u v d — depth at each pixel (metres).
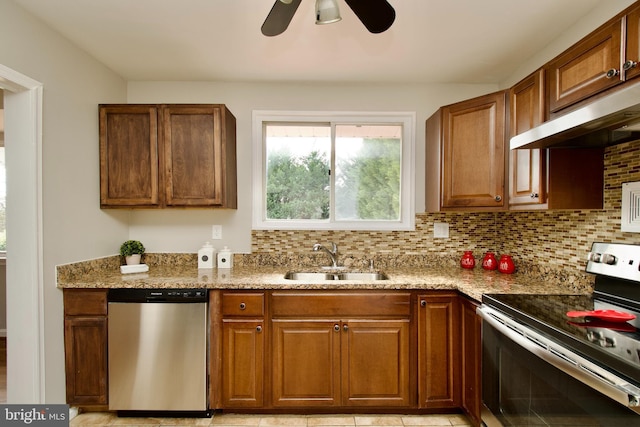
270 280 1.97
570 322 1.20
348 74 2.36
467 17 1.68
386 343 1.90
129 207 2.21
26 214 1.69
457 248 2.50
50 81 1.80
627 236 1.47
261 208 2.54
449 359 1.91
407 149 2.54
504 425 1.45
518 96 1.77
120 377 1.88
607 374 0.91
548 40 1.91
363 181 2.58
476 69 2.27
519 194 1.79
